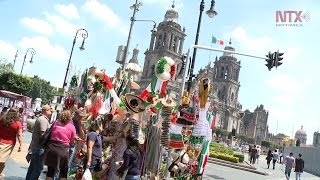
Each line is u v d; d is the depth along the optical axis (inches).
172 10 3304.6
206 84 415.2
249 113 5585.6
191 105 417.7
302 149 1830.7
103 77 513.3
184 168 462.0
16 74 1670.8
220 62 4426.7
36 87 3117.6
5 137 326.0
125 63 845.8
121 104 449.7
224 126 4215.1
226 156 1200.8
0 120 326.6
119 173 291.0
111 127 445.7
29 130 1076.5
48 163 287.6
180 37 3230.8
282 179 987.9
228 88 4318.4
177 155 466.3
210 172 848.9
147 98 398.0
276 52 618.8
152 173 389.1
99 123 341.1
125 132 369.1
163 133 389.1
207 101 422.6
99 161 343.0
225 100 4276.6
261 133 5743.1
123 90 550.0
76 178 348.2
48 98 3223.4
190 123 410.6
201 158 467.8
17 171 414.0
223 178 767.1
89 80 569.6
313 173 1545.3
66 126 298.8
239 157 1344.7
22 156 536.4
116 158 358.0
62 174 298.0
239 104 4534.9
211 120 492.1
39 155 310.5
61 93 1162.6
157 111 406.0
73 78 740.0
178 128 411.5
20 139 332.5
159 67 398.3
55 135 291.9
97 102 526.9
